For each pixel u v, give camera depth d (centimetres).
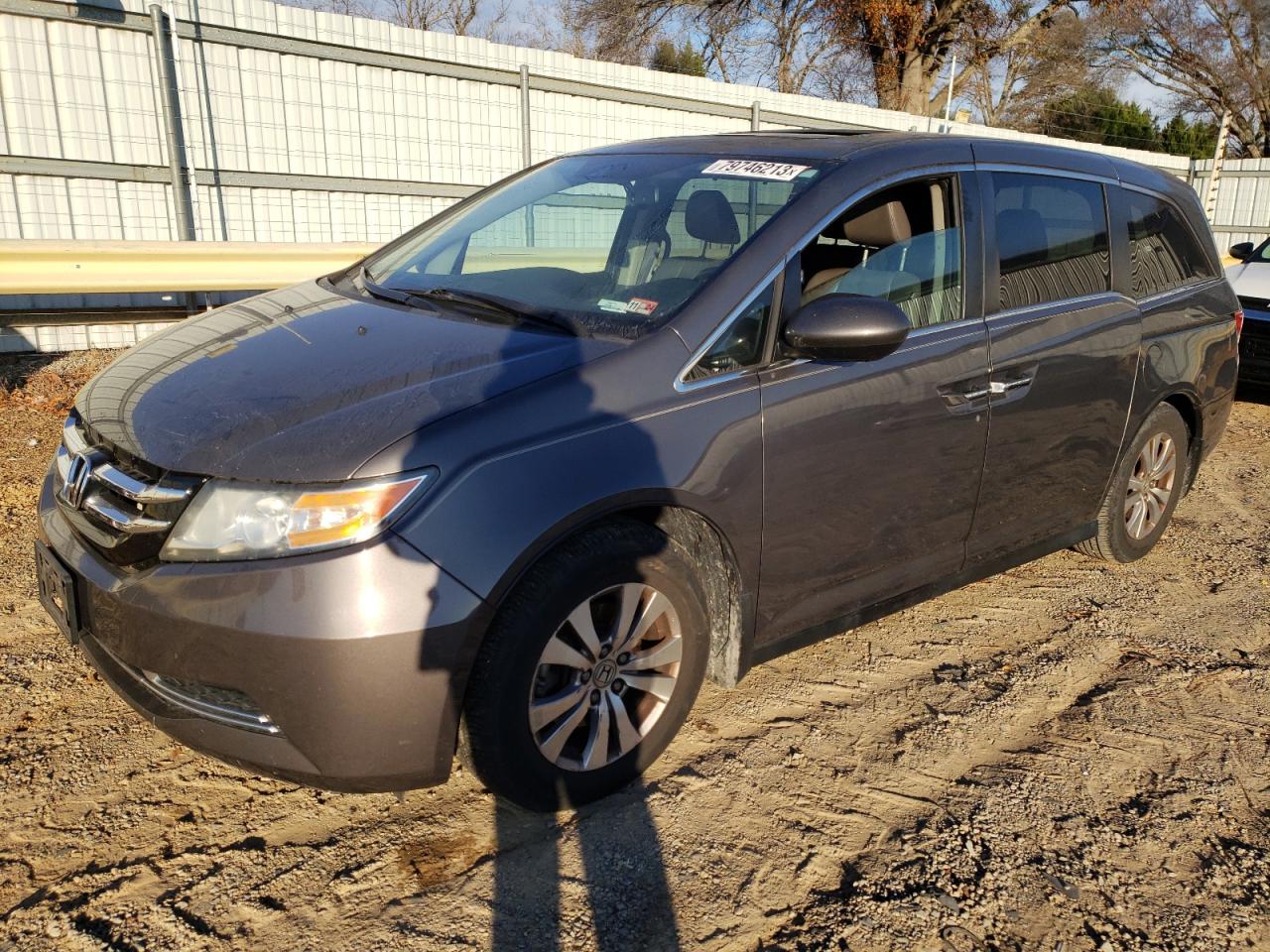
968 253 334
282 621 210
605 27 2494
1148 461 431
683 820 260
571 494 235
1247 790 287
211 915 221
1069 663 359
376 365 255
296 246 693
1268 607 416
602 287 295
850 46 2467
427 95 996
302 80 917
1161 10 2933
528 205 352
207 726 225
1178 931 231
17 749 278
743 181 314
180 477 224
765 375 275
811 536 292
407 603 214
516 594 232
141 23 819
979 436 330
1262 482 613
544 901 229
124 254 625
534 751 242
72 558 244
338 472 216
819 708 319
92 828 247
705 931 223
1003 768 292
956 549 345
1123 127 3053
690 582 264
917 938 224
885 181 313
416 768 226
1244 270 851
